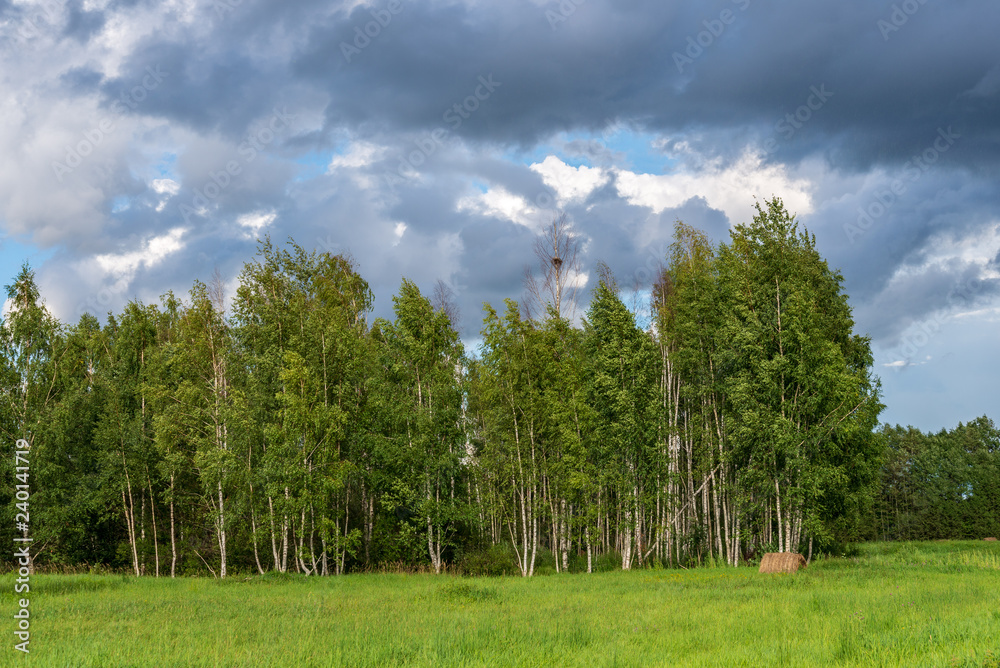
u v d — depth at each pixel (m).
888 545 64.62
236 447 42.38
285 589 30.58
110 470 44.97
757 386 41.59
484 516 45.72
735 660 11.95
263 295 46.41
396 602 23.41
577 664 12.51
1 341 45.16
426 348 45.16
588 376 46.03
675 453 46.03
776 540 45.81
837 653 12.05
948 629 12.82
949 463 96.19
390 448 43.53
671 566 43.75
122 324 49.84
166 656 13.67
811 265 46.78
